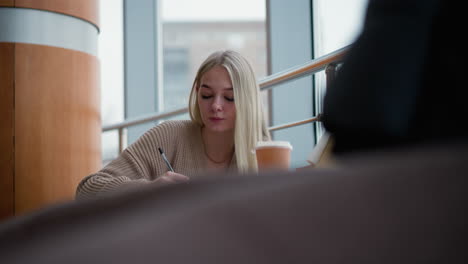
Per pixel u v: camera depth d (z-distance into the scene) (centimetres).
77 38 318
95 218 12
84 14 319
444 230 13
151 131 168
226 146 166
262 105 163
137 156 162
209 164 167
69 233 11
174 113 342
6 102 297
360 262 13
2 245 10
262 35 423
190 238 11
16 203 294
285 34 345
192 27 458
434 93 21
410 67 21
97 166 329
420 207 13
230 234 12
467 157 15
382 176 14
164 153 165
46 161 301
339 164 16
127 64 457
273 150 116
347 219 13
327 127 24
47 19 306
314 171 15
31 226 12
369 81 21
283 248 12
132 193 13
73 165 310
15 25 300
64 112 309
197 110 166
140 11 461
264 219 12
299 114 337
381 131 21
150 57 459
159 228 11
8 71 297
